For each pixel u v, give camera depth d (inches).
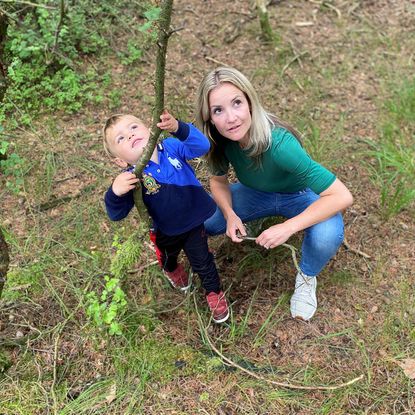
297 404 90.3
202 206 93.0
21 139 138.9
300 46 179.3
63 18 149.4
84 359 96.9
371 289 109.7
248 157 93.7
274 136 89.7
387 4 200.4
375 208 127.6
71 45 159.8
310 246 98.6
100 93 153.1
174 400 91.5
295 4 198.5
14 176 131.0
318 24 189.9
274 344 100.3
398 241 120.0
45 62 153.3
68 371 95.3
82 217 123.2
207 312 105.9
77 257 114.3
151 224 91.8
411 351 97.7
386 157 136.0
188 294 106.6
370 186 133.3
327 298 108.3
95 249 116.4
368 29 188.7
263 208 107.5
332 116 154.8
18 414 88.7
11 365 95.1
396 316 103.6
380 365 96.0
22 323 101.5
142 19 177.0
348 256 116.9
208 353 99.1
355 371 95.3
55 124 144.7
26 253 114.2
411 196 123.3
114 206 84.9
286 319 104.5
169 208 88.6
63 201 126.6
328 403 89.8
